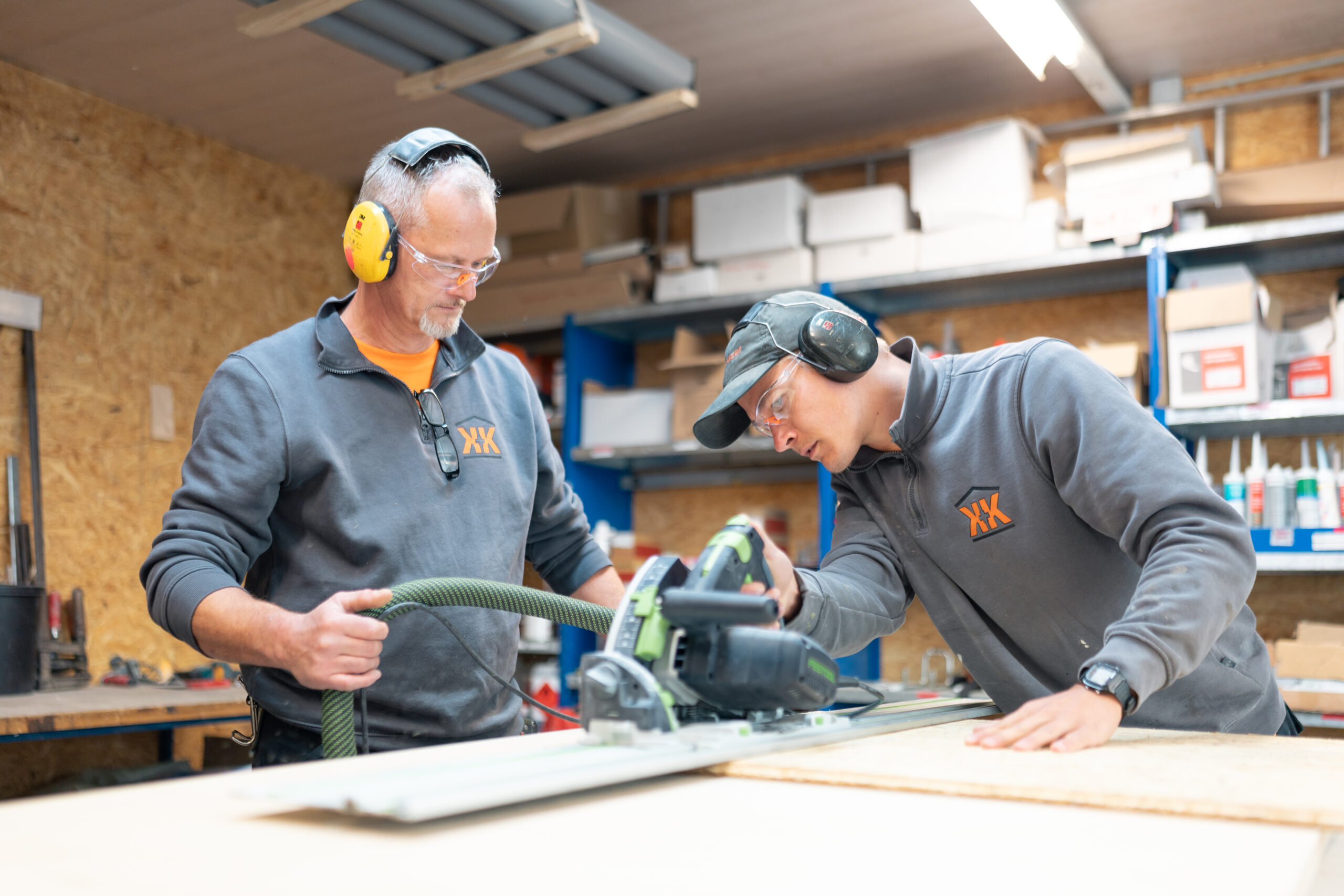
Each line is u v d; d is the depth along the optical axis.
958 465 1.50
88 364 3.56
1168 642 1.14
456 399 1.67
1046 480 1.44
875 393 1.57
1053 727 1.10
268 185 4.20
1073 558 1.45
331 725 1.29
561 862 0.68
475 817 0.81
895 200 3.47
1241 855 0.70
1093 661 1.16
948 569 1.56
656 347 4.33
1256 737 1.22
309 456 1.50
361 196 1.58
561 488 1.85
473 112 3.78
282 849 0.71
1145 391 3.19
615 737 1.04
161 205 3.83
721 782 0.96
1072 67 3.07
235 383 1.50
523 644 3.94
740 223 3.67
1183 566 1.18
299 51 3.36
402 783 0.83
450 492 1.60
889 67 3.43
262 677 1.53
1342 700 2.64
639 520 4.25
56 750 3.33
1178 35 3.16
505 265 4.03
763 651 1.09
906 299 3.68
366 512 1.52
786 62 3.39
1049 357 1.43
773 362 1.47
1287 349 3.02
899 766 0.98
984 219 3.31
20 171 3.43
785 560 1.35
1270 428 3.08
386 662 1.52
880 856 0.70
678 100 2.93
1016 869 0.66
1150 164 3.05
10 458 3.29
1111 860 0.69
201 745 3.61
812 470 3.88
